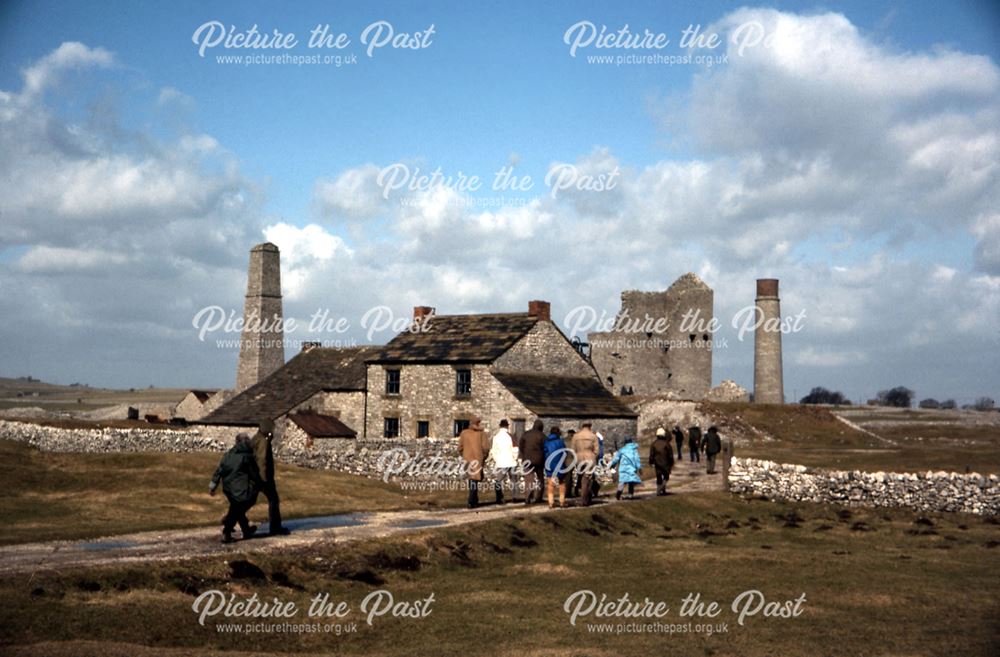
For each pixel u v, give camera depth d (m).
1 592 16.30
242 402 62.19
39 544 21.42
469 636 17.31
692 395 99.44
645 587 21.97
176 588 18.09
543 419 50.06
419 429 55.22
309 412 58.31
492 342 54.94
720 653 16.66
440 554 23.28
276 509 23.45
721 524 33.22
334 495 35.19
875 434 84.12
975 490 36.59
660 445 36.81
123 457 40.88
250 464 22.19
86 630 15.62
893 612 19.98
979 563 26.19
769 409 80.38
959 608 20.39
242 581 19.12
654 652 16.56
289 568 20.31
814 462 52.16
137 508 31.59
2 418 70.69
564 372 58.03
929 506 36.97
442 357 54.53
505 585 21.61
